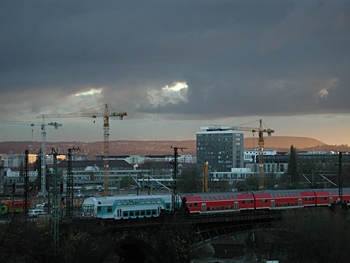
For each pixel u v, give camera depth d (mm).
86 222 161375
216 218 198000
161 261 172625
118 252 187625
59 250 145375
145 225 172375
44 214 199125
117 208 184250
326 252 195625
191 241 183375
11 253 141375
